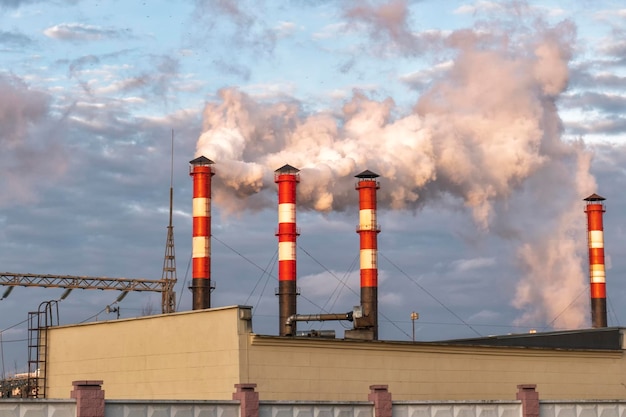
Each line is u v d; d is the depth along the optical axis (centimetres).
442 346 4678
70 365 4891
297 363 4256
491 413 3828
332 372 4341
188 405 3206
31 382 5297
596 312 10350
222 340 4203
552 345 5572
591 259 10419
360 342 4441
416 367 4588
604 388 5206
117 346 4662
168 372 4406
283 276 8431
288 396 4209
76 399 2980
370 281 8631
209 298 8331
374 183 8812
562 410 4003
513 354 4909
